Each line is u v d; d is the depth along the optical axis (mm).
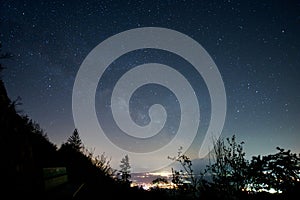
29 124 4547
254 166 3682
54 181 4551
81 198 5879
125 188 7754
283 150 3592
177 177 4523
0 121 3320
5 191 2955
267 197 3582
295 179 3506
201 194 4227
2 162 3090
